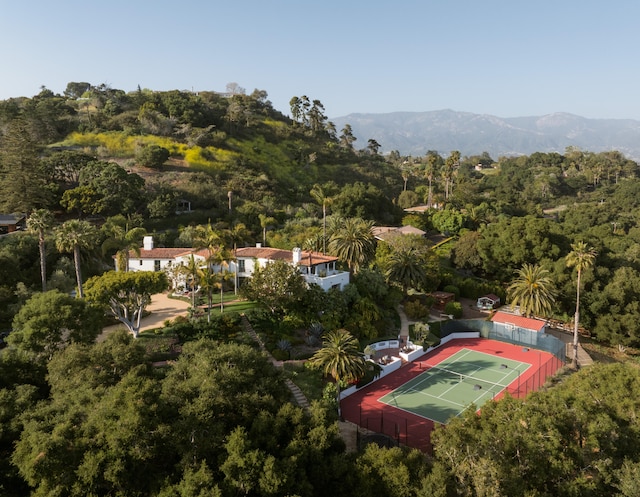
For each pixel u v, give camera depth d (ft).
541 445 85.97
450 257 311.68
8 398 86.22
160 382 95.30
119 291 152.35
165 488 71.05
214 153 448.65
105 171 296.71
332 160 579.07
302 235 287.28
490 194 639.76
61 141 413.18
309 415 95.35
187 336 159.53
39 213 181.68
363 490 79.61
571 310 241.76
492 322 225.56
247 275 222.69
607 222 518.78
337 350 155.02
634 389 104.63
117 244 214.28
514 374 180.55
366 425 137.80
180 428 76.23
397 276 239.91
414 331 208.23
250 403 88.53
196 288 210.59
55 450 68.80
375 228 345.92
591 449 89.97
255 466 74.74
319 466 82.69
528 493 77.25
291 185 451.94
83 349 101.96
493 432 92.58
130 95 554.46
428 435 132.46
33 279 201.67
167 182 354.74
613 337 216.95
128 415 73.10
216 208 343.87
